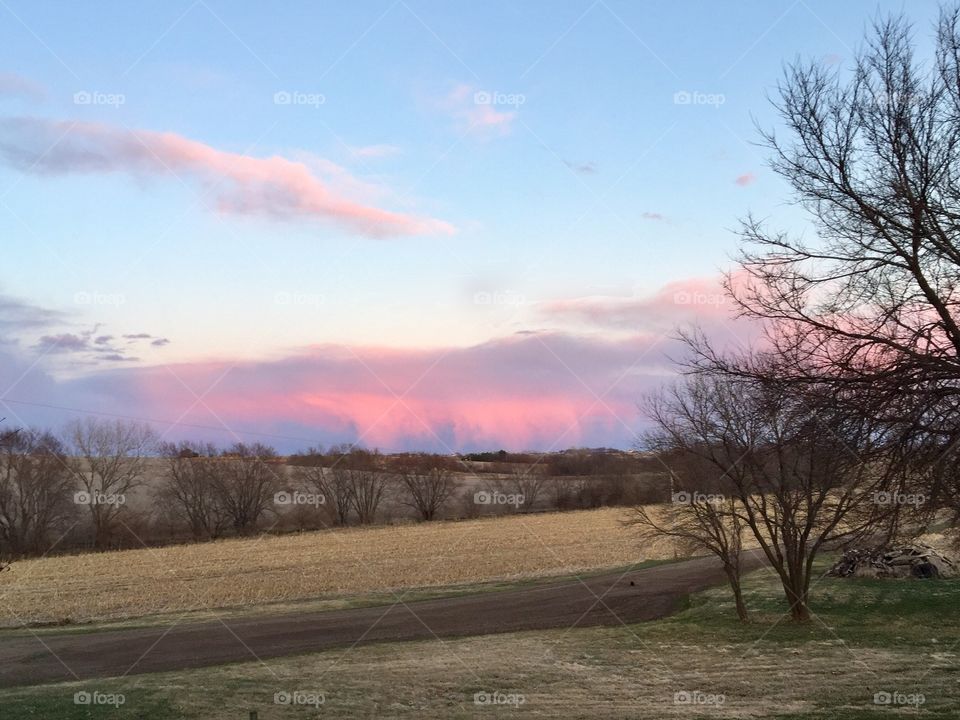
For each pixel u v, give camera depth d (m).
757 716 14.81
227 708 16.64
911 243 9.81
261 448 77.50
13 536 60.09
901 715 14.22
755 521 30.03
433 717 15.62
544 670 21.95
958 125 9.53
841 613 30.23
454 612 35.94
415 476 86.25
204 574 48.94
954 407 8.90
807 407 9.61
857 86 9.93
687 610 34.28
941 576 34.94
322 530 75.50
